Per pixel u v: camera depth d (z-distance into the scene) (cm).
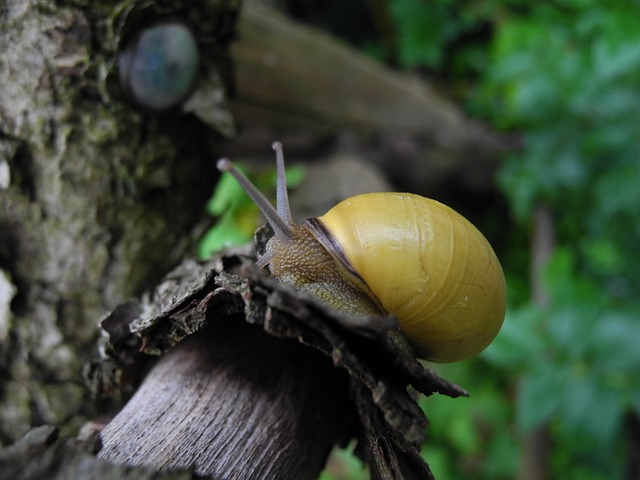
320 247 5
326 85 12
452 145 14
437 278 5
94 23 6
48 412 6
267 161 11
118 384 5
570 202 13
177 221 7
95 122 6
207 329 5
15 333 6
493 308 5
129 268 6
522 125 14
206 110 6
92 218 6
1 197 6
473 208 15
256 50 10
